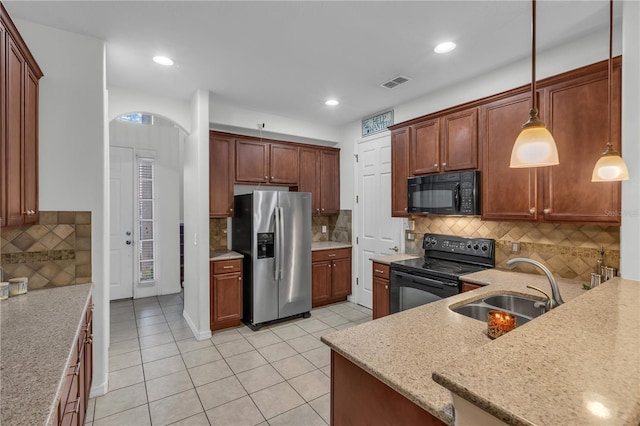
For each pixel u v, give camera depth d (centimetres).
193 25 210
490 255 279
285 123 424
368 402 120
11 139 162
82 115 221
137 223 468
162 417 206
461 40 229
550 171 222
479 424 64
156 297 474
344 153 465
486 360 75
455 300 189
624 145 180
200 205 326
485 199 261
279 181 421
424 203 302
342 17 202
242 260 369
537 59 249
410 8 192
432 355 120
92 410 212
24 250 207
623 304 118
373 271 338
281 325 367
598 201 200
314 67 273
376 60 259
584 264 229
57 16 199
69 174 217
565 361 74
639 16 172
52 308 173
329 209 466
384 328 146
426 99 340
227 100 356
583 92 206
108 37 224
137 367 269
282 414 211
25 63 180
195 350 301
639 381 65
